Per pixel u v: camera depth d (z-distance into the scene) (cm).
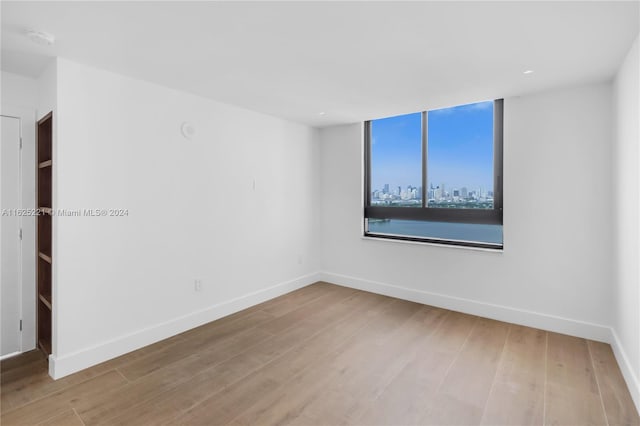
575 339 291
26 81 267
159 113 290
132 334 274
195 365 251
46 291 280
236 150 359
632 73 212
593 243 288
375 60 235
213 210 338
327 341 292
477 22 182
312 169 468
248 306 377
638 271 203
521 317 325
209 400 207
